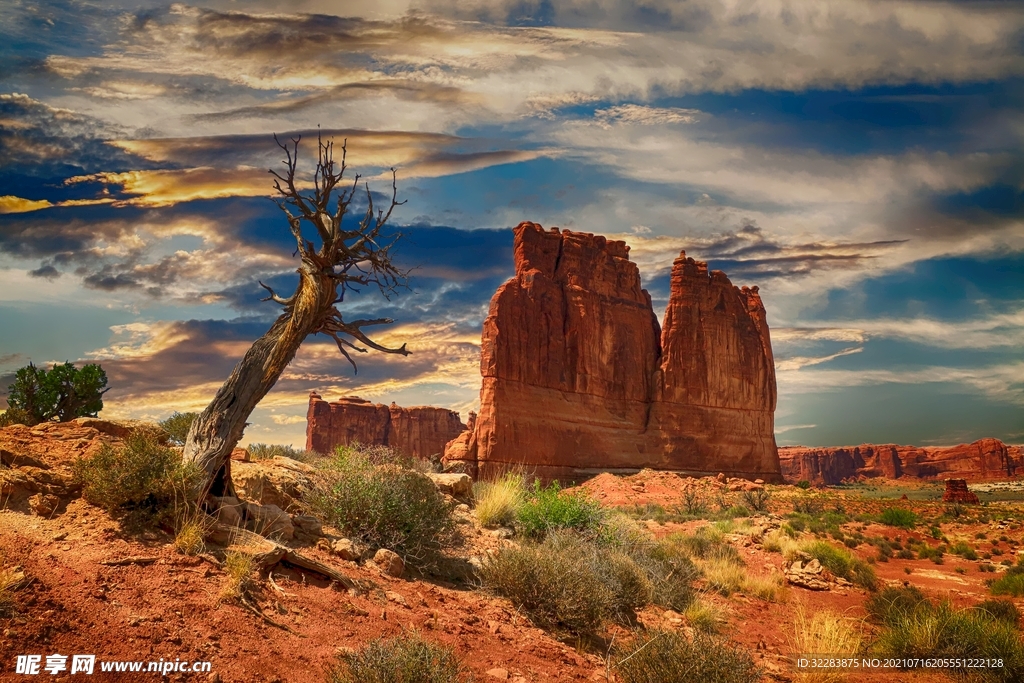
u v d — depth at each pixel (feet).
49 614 18.54
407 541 34.81
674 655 28.66
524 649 29.19
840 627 41.88
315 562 27.48
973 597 66.49
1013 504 260.01
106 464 25.85
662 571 51.44
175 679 18.28
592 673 29.25
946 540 117.29
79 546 22.84
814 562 68.85
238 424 29.71
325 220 31.50
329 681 20.43
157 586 22.09
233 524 28.12
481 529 46.98
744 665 29.19
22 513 24.18
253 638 21.52
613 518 60.03
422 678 20.89
